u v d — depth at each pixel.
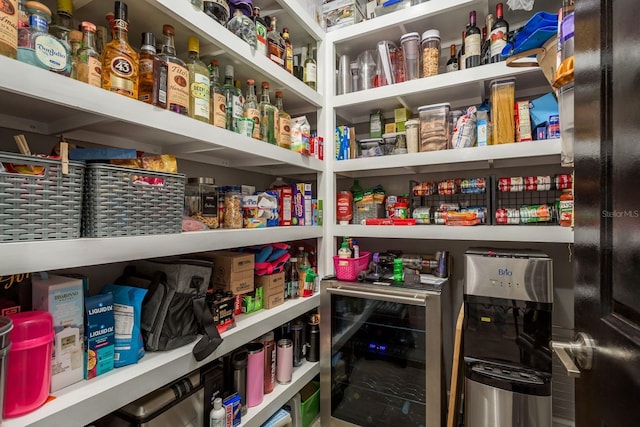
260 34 1.34
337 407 1.65
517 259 1.24
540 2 1.48
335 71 1.85
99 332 0.84
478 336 1.31
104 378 0.82
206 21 1.06
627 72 0.45
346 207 1.84
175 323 1.01
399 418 1.50
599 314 0.52
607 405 0.49
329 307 1.60
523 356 1.23
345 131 1.81
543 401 1.15
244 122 1.28
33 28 0.68
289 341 1.52
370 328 1.62
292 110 1.89
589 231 0.57
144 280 1.06
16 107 0.81
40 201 0.68
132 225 0.86
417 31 1.73
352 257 1.68
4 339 0.60
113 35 0.87
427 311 1.35
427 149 1.60
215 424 1.07
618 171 0.48
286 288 1.62
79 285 0.81
